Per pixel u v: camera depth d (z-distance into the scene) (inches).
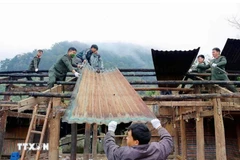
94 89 198.1
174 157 410.0
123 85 216.2
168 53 261.9
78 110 154.3
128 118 148.3
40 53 405.1
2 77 374.0
